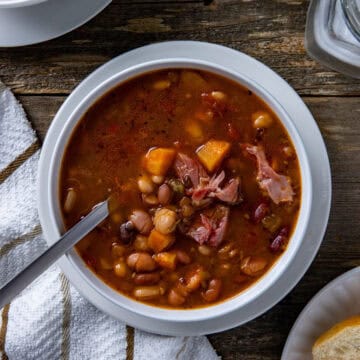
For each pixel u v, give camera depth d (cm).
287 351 53
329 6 52
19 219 55
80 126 50
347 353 52
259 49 54
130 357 54
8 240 55
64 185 50
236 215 50
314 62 54
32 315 54
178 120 50
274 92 50
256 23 54
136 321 51
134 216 50
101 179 50
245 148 50
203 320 51
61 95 55
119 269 50
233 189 49
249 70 50
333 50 53
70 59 54
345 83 54
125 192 50
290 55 54
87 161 50
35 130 55
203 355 55
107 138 50
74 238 48
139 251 50
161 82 50
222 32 54
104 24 54
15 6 48
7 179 55
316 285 55
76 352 54
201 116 50
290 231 50
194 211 50
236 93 49
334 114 54
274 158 50
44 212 50
